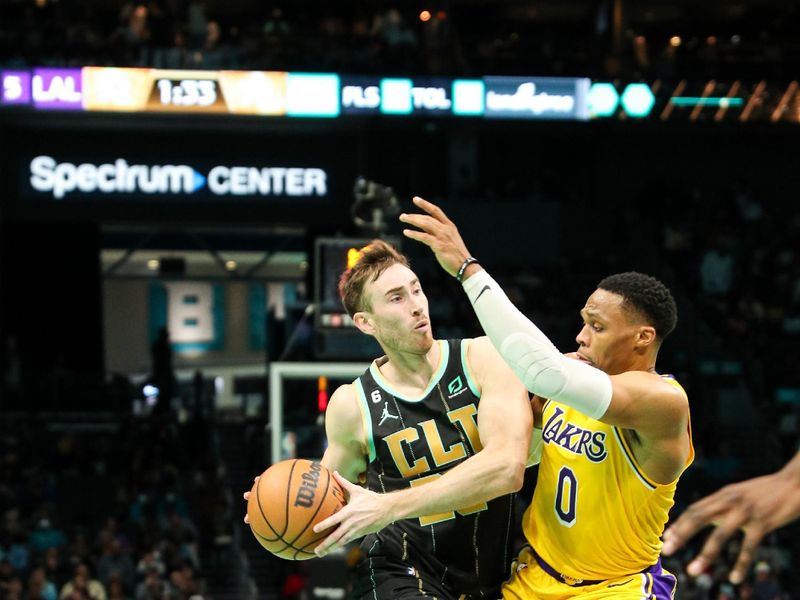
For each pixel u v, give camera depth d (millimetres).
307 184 20594
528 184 23078
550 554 4090
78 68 18641
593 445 3969
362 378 4156
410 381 4082
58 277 22219
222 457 20047
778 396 19484
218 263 25281
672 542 2730
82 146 20078
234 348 28906
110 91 18672
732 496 2713
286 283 26469
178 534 16219
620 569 4016
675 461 3834
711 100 20469
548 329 20422
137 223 20469
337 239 10312
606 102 20109
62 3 21547
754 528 2684
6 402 19781
